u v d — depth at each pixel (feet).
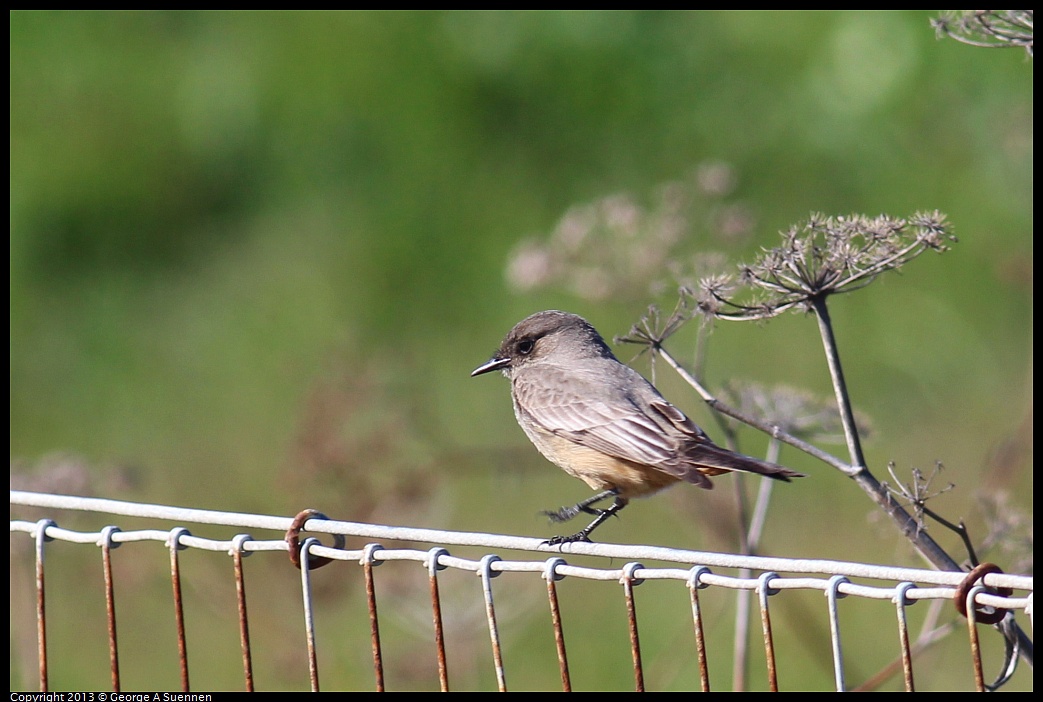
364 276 54.19
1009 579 15.26
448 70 57.06
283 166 58.75
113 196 59.00
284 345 52.47
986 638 35.01
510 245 53.57
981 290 45.75
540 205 54.60
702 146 53.16
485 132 56.39
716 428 39.24
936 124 48.21
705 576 16.66
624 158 54.44
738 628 28.35
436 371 49.32
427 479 35.47
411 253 54.49
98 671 39.55
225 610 37.35
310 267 55.16
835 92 50.26
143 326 55.52
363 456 35.24
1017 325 44.62
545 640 37.96
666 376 36.86
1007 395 43.57
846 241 20.34
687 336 44.06
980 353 44.78
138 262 58.13
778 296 20.84
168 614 40.04
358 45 58.65
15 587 34.17
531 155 55.62
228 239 58.29
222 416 50.42
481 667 36.27
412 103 57.21
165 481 47.62
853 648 35.96
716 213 34.04
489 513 41.47
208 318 54.90
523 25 56.70
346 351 39.40
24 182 59.06
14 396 53.78
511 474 37.29
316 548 18.75
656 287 27.58
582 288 33.30
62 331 56.03
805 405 26.55
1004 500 25.84
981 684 15.31
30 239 58.29
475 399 47.57
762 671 35.94
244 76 59.77
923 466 41.60
